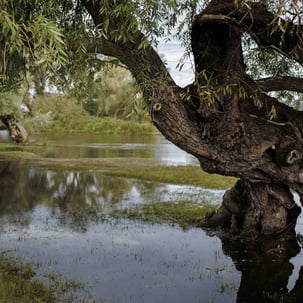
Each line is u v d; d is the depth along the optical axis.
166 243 7.44
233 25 4.50
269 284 5.70
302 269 6.27
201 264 6.40
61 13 3.77
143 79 4.28
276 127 5.47
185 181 15.04
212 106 5.10
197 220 8.95
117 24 3.72
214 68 5.14
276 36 4.29
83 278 5.76
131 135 45.31
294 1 3.04
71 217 9.40
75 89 5.25
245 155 5.42
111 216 9.46
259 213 7.51
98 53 4.34
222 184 14.29
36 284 5.38
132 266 6.27
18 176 16.12
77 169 18.39
